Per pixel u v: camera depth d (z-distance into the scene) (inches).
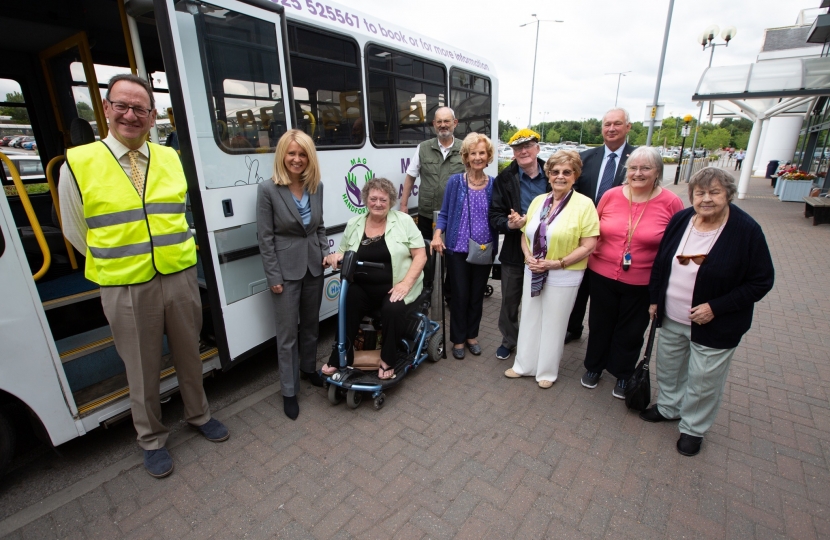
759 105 540.1
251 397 132.2
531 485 97.6
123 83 82.3
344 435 114.7
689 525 87.2
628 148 137.5
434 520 88.4
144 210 89.2
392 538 84.4
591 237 122.2
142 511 91.0
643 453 107.9
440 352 155.3
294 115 130.0
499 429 116.9
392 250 127.6
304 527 87.0
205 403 112.5
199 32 104.3
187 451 108.7
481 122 245.6
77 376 106.3
